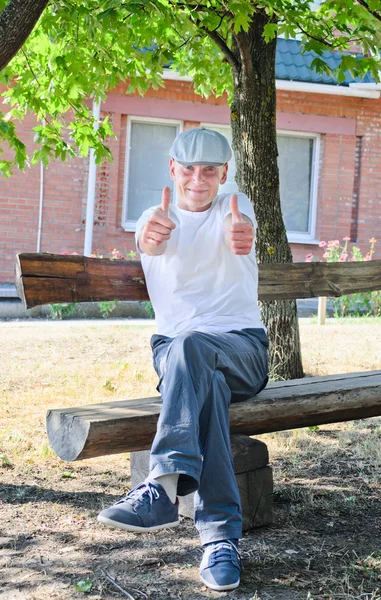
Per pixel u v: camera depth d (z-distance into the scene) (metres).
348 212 13.30
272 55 6.12
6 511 3.46
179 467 2.55
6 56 3.46
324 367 6.86
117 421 2.81
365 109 13.26
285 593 2.66
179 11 5.50
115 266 3.49
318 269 4.45
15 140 5.61
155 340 3.15
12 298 11.60
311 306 12.33
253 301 3.15
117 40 5.47
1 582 2.75
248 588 2.70
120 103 12.48
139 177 12.93
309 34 5.68
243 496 3.21
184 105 12.77
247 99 6.07
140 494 2.65
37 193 12.50
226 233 3.03
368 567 2.88
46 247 12.59
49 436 2.96
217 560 2.69
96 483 3.91
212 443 2.72
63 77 5.98
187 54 7.50
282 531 3.25
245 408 3.09
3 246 12.47
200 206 3.08
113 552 3.04
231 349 2.89
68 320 11.06
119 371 6.79
